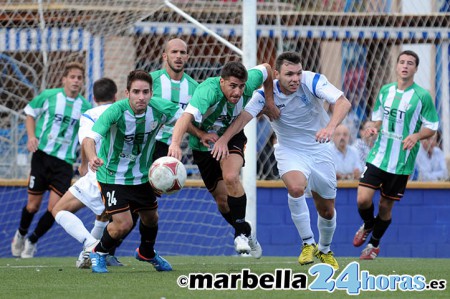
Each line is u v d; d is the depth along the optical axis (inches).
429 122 1344.7
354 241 1432.1
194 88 1225.4
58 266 1235.2
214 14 1647.4
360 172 1632.6
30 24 1631.4
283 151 1080.2
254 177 1492.4
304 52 1663.4
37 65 1656.0
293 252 1595.7
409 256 1622.8
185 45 1208.2
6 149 1632.6
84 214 1574.8
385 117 1369.3
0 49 1637.6
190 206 1600.6
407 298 799.7
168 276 1005.2
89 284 916.0
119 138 978.7
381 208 1387.8
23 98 1657.2
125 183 1003.9
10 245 1590.8
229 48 1649.9
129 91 958.4
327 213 1095.0
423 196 1626.5
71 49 1638.8
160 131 1189.7
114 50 1641.2
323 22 1658.5
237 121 1032.2
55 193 1469.0
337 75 1664.6
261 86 1079.6
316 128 1073.5
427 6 1678.2
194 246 1594.5
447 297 810.2
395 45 1679.4
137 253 1088.2
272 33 1644.9
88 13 1609.3
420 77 1679.4
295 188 1040.2
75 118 1482.5
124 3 1582.2
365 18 1668.3
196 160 1139.3
